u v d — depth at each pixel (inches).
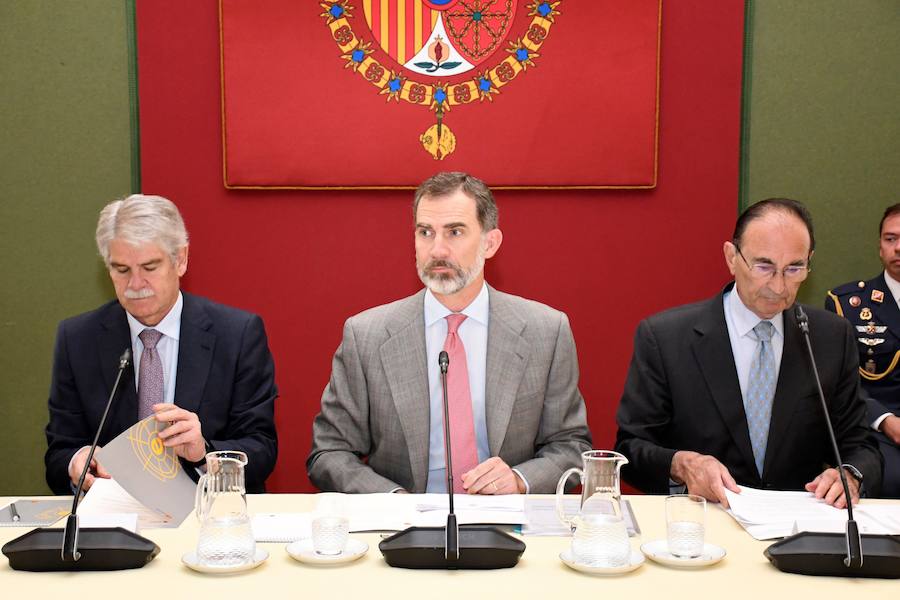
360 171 130.4
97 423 92.1
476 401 91.4
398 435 90.4
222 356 95.4
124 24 131.0
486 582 56.8
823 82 132.2
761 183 133.5
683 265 133.1
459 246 88.4
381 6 128.8
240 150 129.5
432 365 91.1
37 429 135.4
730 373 91.9
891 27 131.6
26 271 134.0
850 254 135.0
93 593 54.7
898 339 128.9
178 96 130.7
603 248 133.0
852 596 54.6
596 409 134.6
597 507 59.8
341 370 93.9
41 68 131.4
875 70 132.1
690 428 92.9
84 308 134.5
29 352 134.8
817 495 75.0
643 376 95.5
